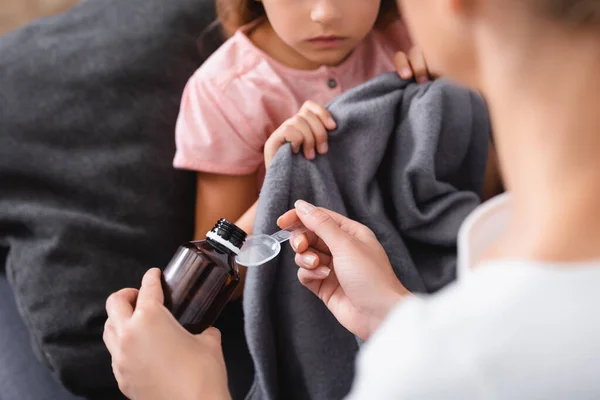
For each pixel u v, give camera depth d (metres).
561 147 0.38
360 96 0.95
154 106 1.14
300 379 0.98
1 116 1.09
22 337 1.09
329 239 0.76
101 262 1.05
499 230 0.54
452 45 0.42
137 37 1.16
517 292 0.38
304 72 1.09
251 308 0.90
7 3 1.53
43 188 1.09
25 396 1.03
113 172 1.10
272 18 0.99
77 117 1.11
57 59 1.13
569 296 0.37
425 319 0.41
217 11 1.18
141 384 0.67
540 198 0.39
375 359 0.41
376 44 1.13
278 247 0.78
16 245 1.07
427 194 0.98
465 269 0.52
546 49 0.37
